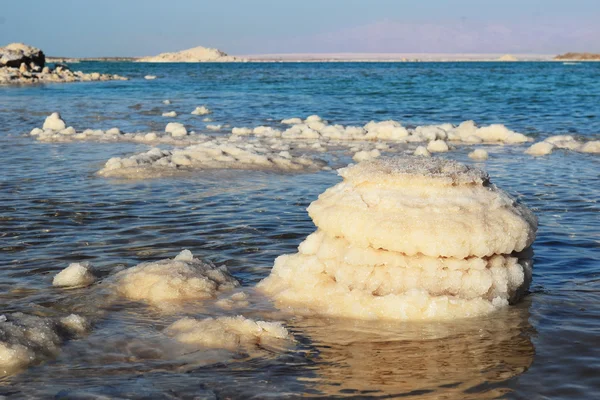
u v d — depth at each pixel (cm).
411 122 2059
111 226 732
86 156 1275
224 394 365
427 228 482
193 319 466
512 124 1980
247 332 448
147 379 383
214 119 2161
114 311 491
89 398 359
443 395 364
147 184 970
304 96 3325
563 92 3512
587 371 391
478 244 482
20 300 509
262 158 1153
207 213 794
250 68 11769
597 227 739
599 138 1591
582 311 489
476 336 446
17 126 1850
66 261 609
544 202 880
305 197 894
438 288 487
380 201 506
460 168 529
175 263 558
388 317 477
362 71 9081
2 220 755
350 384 378
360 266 502
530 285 550
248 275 579
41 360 407
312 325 468
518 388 372
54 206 826
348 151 1379
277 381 382
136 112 2389
